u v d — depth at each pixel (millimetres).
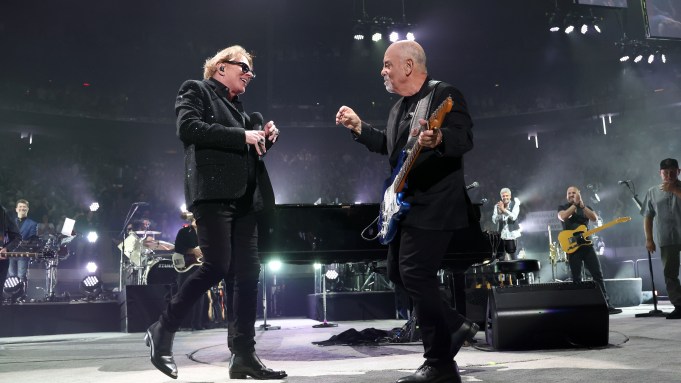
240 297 2783
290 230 4473
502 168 20469
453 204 2244
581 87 20594
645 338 4105
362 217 4531
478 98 20984
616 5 13766
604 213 18094
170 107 19797
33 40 18188
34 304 8656
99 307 9125
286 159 20188
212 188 2600
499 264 4473
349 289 10242
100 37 18875
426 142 2012
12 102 17281
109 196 16547
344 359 3705
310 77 21000
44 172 17719
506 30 20484
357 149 20969
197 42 19953
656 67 18438
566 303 3709
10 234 8016
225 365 3535
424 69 2490
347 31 20234
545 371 2682
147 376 3023
